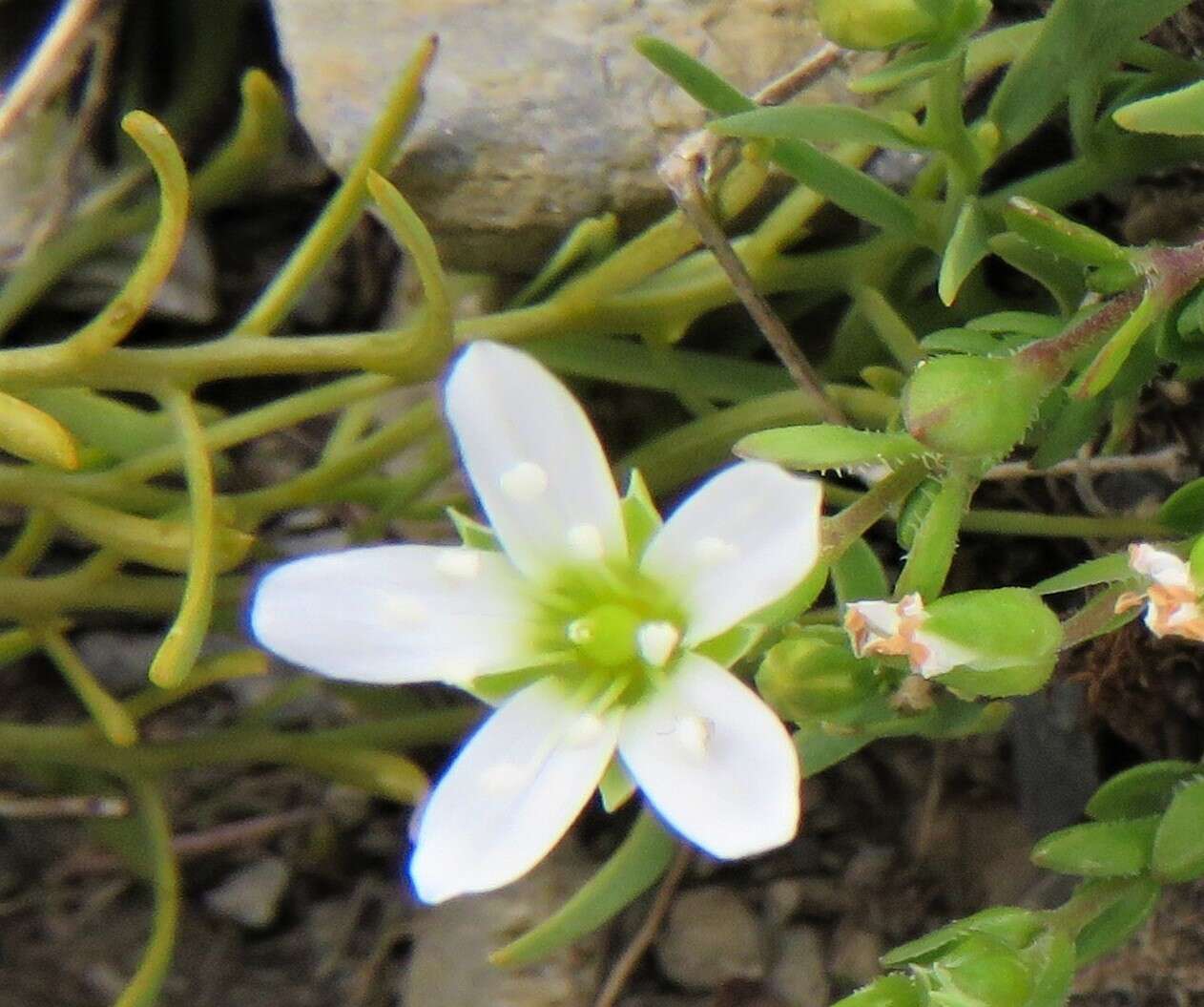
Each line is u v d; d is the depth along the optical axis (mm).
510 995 84
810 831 90
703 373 82
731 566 57
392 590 59
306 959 92
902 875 88
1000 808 88
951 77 68
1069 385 69
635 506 59
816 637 62
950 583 87
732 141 72
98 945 92
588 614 59
